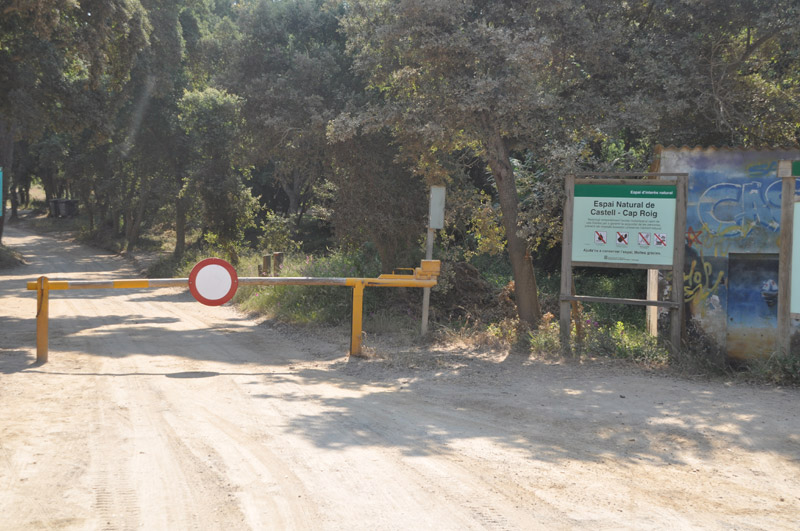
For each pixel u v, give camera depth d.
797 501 4.28
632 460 5.09
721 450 5.39
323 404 6.86
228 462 4.78
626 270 20.05
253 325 14.86
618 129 12.19
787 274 8.55
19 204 102.50
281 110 16.52
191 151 36.59
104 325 14.62
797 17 12.42
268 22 18.20
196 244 49.91
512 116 11.47
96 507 3.87
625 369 8.98
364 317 13.98
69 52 19.02
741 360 9.55
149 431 5.61
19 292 25.09
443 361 9.54
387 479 4.47
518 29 11.55
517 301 12.08
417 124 11.98
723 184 9.59
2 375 8.12
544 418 6.39
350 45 14.16
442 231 15.93
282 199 50.06
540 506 4.04
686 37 13.24
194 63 35.34
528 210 11.65
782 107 13.23
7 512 3.78
